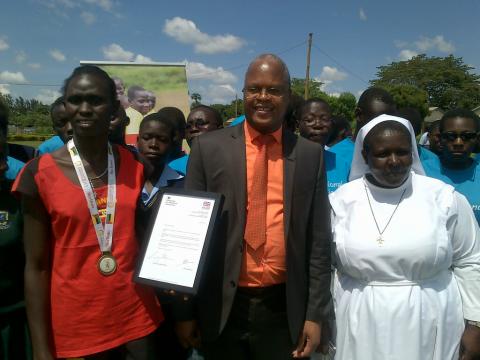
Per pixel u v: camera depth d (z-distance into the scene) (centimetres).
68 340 231
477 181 348
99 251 230
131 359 242
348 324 263
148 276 238
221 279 250
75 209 224
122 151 251
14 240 244
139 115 747
